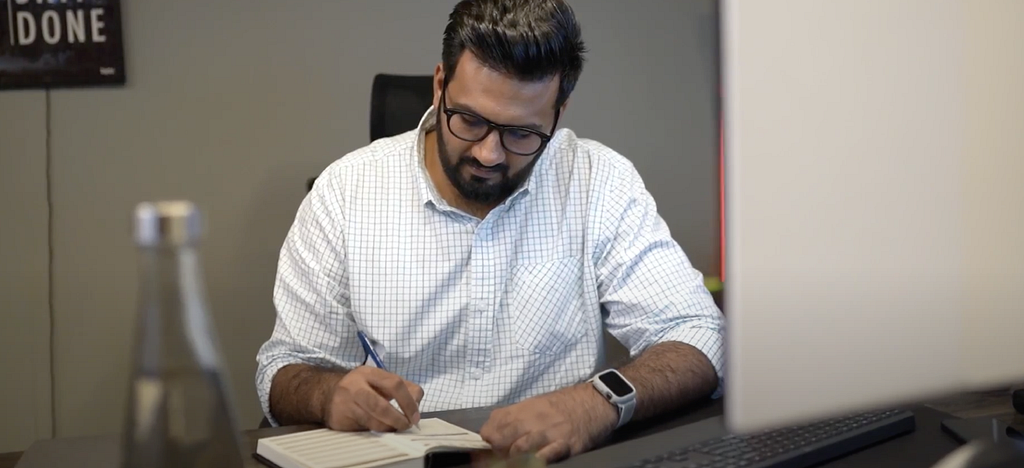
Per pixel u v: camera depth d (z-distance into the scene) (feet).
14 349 8.25
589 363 5.24
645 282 5.06
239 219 8.50
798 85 2.05
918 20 2.22
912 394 2.27
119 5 8.04
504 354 5.08
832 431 3.13
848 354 2.16
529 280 5.12
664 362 4.24
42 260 8.21
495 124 4.50
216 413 1.82
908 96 2.21
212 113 8.35
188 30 8.23
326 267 4.99
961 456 2.89
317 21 8.46
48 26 7.95
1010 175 2.38
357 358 5.07
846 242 2.14
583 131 9.19
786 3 2.02
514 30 4.31
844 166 2.12
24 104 8.03
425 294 4.99
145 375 1.78
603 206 5.25
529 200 5.18
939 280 2.28
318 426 3.74
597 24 9.10
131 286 8.38
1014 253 2.40
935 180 2.26
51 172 8.14
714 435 3.35
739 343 2.03
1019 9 2.38
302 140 8.55
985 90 2.34
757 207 2.02
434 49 8.73
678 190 9.43
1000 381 2.40
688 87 9.36
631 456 3.10
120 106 8.18
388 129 6.14
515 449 3.28
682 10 9.27
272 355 4.83
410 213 5.06
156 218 1.71
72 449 3.39
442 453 3.08
